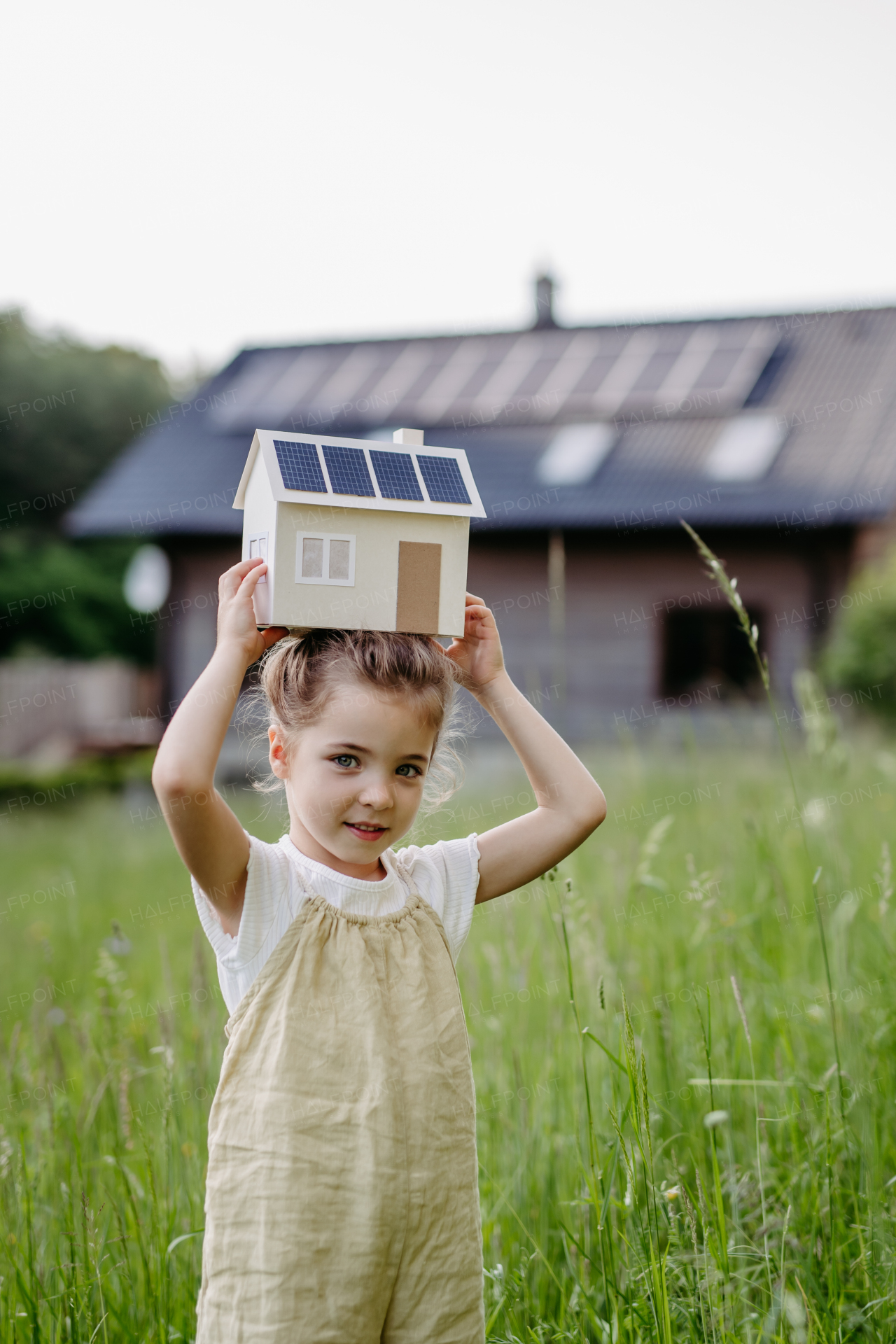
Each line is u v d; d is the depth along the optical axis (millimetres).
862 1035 2797
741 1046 2766
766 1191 2395
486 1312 2143
